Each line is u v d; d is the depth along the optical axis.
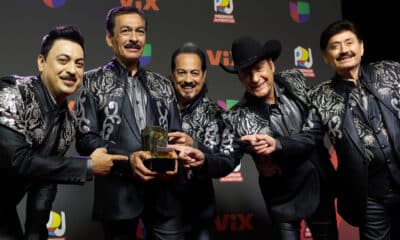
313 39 3.69
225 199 3.35
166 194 2.22
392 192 2.34
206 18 3.45
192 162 2.24
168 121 2.30
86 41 3.17
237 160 2.49
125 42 2.26
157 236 2.23
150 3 3.33
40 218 2.00
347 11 4.12
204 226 2.60
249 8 3.55
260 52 2.42
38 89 1.92
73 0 3.17
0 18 3.03
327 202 2.45
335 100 2.39
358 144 2.30
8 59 3.02
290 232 2.44
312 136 2.38
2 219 1.92
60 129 2.01
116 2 3.26
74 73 1.92
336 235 2.46
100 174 1.99
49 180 1.90
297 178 2.40
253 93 2.47
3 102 1.80
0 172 1.85
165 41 3.34
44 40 1.96
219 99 3.41
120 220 2.11
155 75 2.37
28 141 1.85
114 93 2.19
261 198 3.43
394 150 2.29
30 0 3.09
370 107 2.35
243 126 2.48
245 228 3.38
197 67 2.54
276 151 2.27
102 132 2.16
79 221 3.07
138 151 2.06
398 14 3.86
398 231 2.67
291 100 2.50
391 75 2.37
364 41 4.03
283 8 3.64
